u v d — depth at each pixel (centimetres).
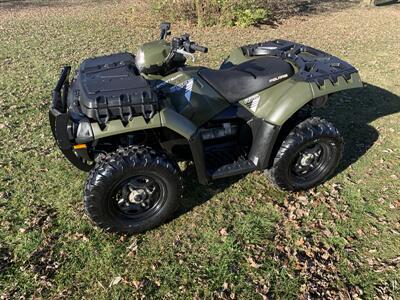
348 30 938
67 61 723
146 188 314
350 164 428
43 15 1132
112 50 792
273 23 1002
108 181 289
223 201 374
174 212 358
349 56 749
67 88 346
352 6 1202
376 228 344
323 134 355
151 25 984
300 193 386
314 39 868
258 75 362
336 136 362
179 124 301
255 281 295
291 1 1233
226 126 365
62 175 404
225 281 295
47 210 359
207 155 368
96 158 319
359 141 468
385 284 293
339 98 571
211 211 362
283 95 346
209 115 351
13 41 855
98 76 309
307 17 1065
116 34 913
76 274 299
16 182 394
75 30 949
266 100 358
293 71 376
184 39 330
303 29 953
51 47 810
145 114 288
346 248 323
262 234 338
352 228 344
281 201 376
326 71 359
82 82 301
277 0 1142
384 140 471
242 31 938
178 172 313
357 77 366
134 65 348
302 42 845
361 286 291
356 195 383
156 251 320
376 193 386
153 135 333
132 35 904
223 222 349
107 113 277
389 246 326
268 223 349
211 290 288
